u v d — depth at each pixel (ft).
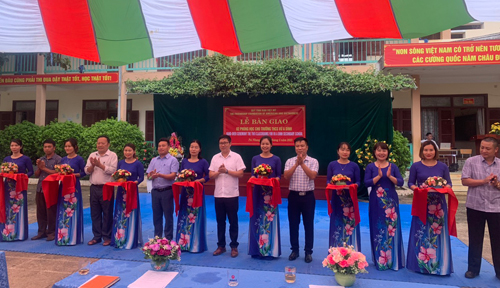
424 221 11.02
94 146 30.40
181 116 27.91
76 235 14.28
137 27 12.63
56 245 14.17
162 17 12.19
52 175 13.99
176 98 27.96
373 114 25.18
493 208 10.61
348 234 11.91
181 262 12.21
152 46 13.71
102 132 30.73
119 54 14.08
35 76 38.93
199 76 26.99
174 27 12.68
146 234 16.29
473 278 10.80
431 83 38.29
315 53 30.91
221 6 11.76
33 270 11.51
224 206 13.08
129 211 13.52
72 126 34.17
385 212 11.56
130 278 10.65
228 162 13.25
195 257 12.80
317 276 10.82
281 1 11.46
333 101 25.84
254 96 26.89
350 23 12.01
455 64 28.17
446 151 37.45
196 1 11.57
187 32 13.00
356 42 32.07
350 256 10.07
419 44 28.50
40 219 15.21
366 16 11.53
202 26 12.66
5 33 12.19
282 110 26.48
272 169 12.73
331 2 11.21
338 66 30.37
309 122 26.14
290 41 13.52
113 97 43.11
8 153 35.06
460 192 28.66
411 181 11.71
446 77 35.60
